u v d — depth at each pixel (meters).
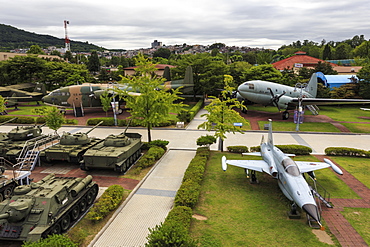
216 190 16.19
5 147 20.53
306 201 12.30
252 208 14.06
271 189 16.41
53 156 19.52
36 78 62.28
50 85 60.16
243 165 16.59
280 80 49.41
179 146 26.08
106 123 34.78
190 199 13.83
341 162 21.12
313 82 43.72
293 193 13.10
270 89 39.66
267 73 49.88
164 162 21.61
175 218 11.92
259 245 10.95
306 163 16.81
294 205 13.21
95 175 18.88
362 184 17.08
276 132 31.92
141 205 14.55
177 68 56.25
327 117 40.41
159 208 14.25
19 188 11.88
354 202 14.74
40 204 11.06
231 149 23.84
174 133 31.22
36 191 11.85
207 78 50.25
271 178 18.12
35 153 20.09
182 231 8.95
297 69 68.38
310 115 42.19
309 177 18.05
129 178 18.28
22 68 58.72
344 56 112.38
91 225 12.51
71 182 13.12
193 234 11.60
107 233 11.97
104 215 13.03
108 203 13.57
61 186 12.42
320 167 16.08
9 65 58.06
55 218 10.98
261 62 84.38
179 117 35.91
